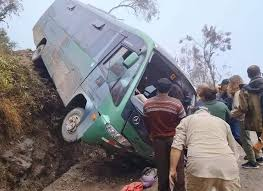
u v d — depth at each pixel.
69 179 7.80
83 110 7.65
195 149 4.70
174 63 8.11
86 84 7.95
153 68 8.01
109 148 7.29
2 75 8.63
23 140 7.97
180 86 8.18
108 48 8.23
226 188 4.58
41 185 7.73
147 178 7.28
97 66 8.00
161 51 7.92
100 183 7.71
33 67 10.85
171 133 6.02
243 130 7.81
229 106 8.27
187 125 4.97
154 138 6.09
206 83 6.45
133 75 7.27
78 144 8.97
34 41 12.23
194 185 4.70
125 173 8.17
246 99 7.22
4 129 7.66
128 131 7.01
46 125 8.93
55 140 8.85
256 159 8.25
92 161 8.61
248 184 7.23
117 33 8.43
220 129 4.84
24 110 8.51
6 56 10.16
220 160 4.59
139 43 7.79
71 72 8.78
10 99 8.43
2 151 7.39
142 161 8.00
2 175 7.05
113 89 7.28
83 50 8.83
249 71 7.28
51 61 10.07
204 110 5.09
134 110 7.03
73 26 10.06
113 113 6.94
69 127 7.66
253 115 7.22
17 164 7.38
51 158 8.40
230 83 7.87
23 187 7.34
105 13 10.07
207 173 4.55
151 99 6.16
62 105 9.50
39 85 9.70
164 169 6.02
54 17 11.54
